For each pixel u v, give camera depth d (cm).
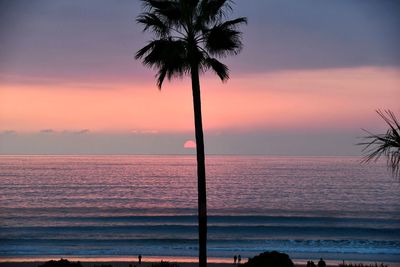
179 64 1834
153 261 3375
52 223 5728
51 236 4756
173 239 4450
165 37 1878
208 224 5609
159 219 6134
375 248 4019
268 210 7194
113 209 7231
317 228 5159
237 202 8294
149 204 7950
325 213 6838
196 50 1838
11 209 7094
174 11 1825
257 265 2080
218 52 1873
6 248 4059
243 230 5106
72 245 4203
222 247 4050
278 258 2108
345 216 6462
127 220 6028
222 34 1830
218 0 1841
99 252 3828
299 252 3825
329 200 8556
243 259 3519
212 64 1880
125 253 3769
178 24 1859
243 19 1886
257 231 5056
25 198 8606
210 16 1852
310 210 7169
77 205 7688
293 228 5172
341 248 4022
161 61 1839
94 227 5259
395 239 4562
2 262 3294
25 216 6347
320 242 4347
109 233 4953
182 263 3269
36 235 4838
